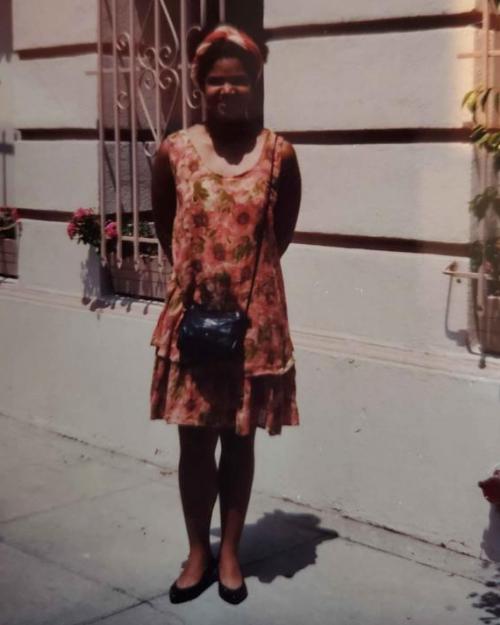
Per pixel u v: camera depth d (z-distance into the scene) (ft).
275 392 9.21
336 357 11.05
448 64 10.23
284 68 11.38
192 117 12.50
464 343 10.38
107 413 13.74
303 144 11.38
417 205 10.55
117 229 13.33
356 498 11.09
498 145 9.62
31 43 14.49
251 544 10.80
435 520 10.50
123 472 12.99
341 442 11.14
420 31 10.41
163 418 9.37
